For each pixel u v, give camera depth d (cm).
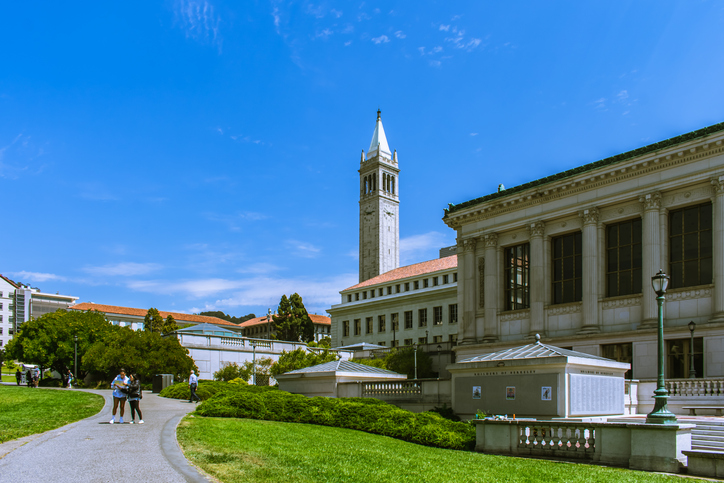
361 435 2600
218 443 1923
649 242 4447
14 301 18162
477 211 5750
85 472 1392
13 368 11900
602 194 4819
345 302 12312
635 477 1692
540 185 5222
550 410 2684
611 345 4597
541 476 1691
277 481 1439
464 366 3111
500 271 5616
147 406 3422
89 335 6900
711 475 1784
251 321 19088
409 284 10912
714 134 4119
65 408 3028
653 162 4478
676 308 4266
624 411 3105
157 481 1316
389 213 16638
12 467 1447
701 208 4306
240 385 4606
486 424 2395
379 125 17212
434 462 1909
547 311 5134
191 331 7412
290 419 2972
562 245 5222
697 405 3241
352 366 4241
